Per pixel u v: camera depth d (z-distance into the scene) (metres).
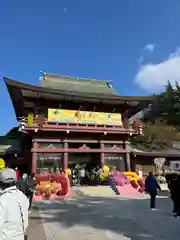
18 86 30.11
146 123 69.50
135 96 35.31
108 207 16.12
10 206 3.40
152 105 79.88
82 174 31.59
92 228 10.28
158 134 57.38
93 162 35.66
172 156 39.19
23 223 3.51
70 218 12.53
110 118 34.00
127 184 25.94
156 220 11.69
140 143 49.31
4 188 3.66
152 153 38.19
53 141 30.75
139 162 38.06
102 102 35.12
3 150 33.28
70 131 30.86
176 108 73.75
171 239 8.49
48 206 16.81
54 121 31.38
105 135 32.84
